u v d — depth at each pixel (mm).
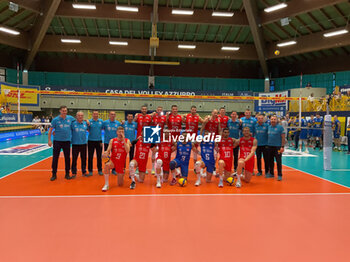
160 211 3777
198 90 25094
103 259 2434
